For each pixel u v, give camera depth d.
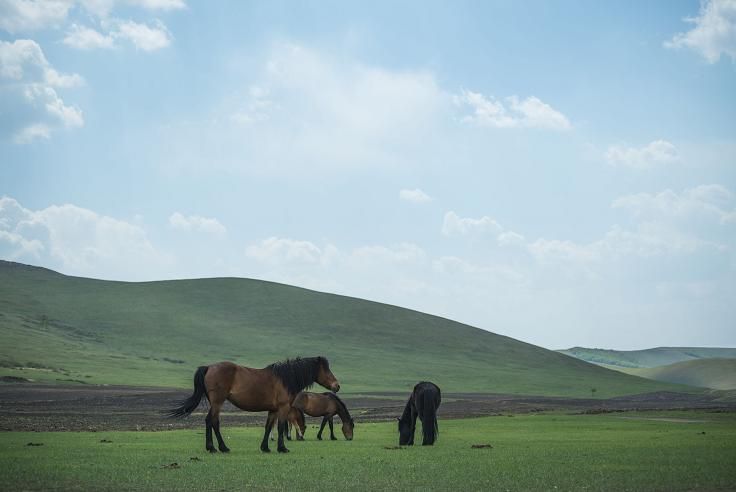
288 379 19.50
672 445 20.92
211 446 18.80
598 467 15.39
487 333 175.12
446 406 67.00
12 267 184.00
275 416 19.58
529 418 41.53
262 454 18.72
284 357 131.00
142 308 156.38
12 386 74.38
